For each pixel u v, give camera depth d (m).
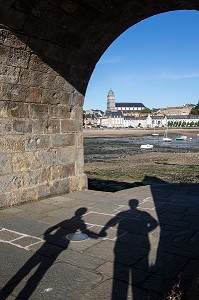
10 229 5.59
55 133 8.30
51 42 7.18
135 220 6.05
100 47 8.30
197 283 2.94
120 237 5.15
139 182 17.48
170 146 50.59
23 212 6.70
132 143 59.06
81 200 7.78
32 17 6.33
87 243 4.90
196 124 155.50
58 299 3.35
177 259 4.27
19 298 3.38
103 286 3.59
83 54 8.16
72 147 8.87
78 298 3.37
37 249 4.68
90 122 193.25
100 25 7.40
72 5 6.41
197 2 5.86
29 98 7.48
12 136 7.16
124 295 3.40
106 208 6.98
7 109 7.01
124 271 3.94
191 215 6.33
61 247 4.76
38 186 7.79
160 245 4.78
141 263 4.16
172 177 19.78
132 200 7.68
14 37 6.48
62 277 3.81
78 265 4.13
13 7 5.91
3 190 6.98
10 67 6.80
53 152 8.24
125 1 6.63
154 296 3.37
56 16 6.58
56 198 8.03
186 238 5.06
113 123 172.00
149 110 199.00
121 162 28.70
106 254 4.47
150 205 7.17
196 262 4.17
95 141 66.19
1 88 6.79
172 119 165.50
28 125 7.53
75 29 7.21
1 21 6.03
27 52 6.94
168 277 3.77
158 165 26.08
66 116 8.64
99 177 19.59
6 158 7.04
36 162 7.76
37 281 3.72
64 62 7.91
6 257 4.39
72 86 8.57
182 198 7.80
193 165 25.81
